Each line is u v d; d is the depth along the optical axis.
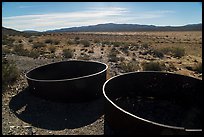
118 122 7.26
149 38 59.12
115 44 31.91
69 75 13.79
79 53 24.41
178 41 49.91
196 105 10.56
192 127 8.98
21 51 22.83
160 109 10.39
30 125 8.11
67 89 9.98
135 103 10.84
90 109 9.57
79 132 7.70
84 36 60.41
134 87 11.38
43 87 10.17
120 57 21.14
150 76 11.49
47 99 10.20
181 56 24.27
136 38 57.81
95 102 10.34
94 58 21.02
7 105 9.70
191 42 46.03
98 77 10.56
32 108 9.50
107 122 8.09
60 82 9.91
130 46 32.00
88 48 28.84
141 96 11.47
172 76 11.30
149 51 26.20
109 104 7.72
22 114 9.00
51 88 10.02
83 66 13.58
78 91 10.11
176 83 11.27
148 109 10.35
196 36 73.12
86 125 8.22
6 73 11.88
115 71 15.44
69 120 8.59
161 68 17.05
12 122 8.27
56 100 10.09
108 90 9.94
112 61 19.64
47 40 36.94
